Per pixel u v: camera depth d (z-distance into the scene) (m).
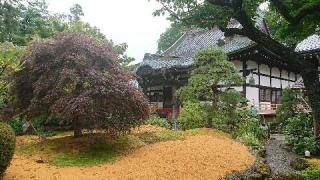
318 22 8.16
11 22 24.36
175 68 26.09
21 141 14.05
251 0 7.94
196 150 12.11
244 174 10.36
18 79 11.95
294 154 15.02
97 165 10.04
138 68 28.73
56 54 11.77
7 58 10.27
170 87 29.00
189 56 29.53
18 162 10.04
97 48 11.93
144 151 11.77
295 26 8.10
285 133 16.73
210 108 16.72
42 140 13.13
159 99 29.92
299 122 16.45
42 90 11.53
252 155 12.98
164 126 18.92
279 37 9.00
